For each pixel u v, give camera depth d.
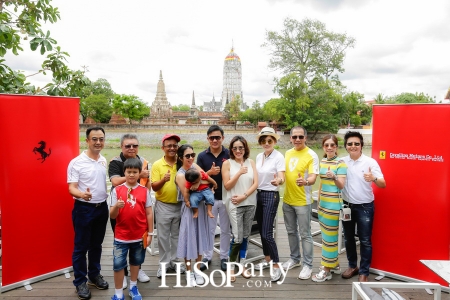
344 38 32.94
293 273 3.53
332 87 33.69
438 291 2.49
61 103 3.37
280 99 35.81
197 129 39.78
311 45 34.03
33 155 3.22
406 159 3.29
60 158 3.40
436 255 3.16
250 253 4.15
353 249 3.46
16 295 3.04
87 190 2.83
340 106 36.19
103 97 44.28
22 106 3.13
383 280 3.38
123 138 3.15
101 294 3.08
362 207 3.25
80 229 2.98
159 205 3.38
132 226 2.83
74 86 5.06
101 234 3.17
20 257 3.20
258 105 42.16
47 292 3.11
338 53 33.72
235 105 50.19
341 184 3.17
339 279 3.41
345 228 3.43
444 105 3.06
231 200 3.24
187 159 3.10
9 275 3.14
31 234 3.26
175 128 39.84
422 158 3.19
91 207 2.99
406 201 3.30
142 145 34.00
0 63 4.49
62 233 3.47
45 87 4.95
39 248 3.32
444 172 3.09
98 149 3.01
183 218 3.21
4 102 3.02
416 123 3.21
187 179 3.06
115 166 3.10
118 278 2.86
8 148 3.07
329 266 3.32
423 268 3.23
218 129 3.47
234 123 46.69
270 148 3.37
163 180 3.19
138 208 2.85
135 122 46.41
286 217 3.55
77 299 2.98
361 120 45.62
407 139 3.27
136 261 2.90
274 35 33.50
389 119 3.37
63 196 3.45
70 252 3.54
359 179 3.25
